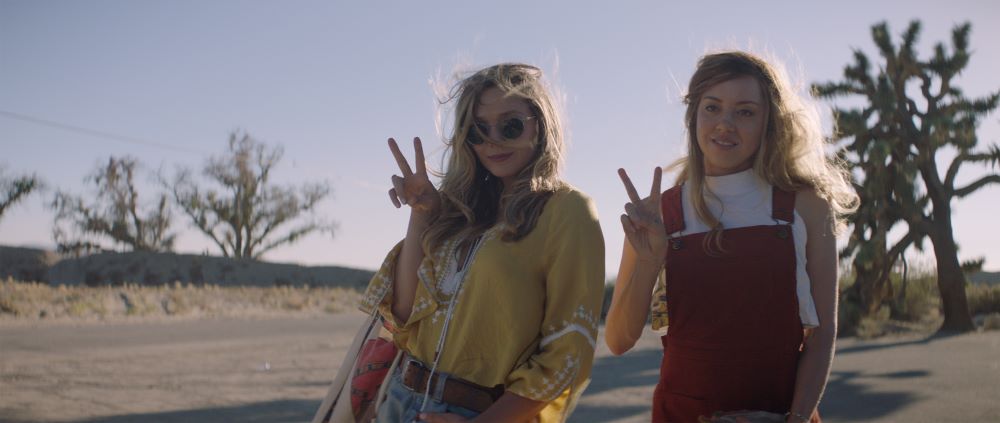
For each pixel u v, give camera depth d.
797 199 2.63
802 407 2.46
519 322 2.52
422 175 2.84
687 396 2.61
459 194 2.86
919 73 23.36
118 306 30.34
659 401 2.70
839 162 2.90
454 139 2.90
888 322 23.88
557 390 2.42
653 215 2.53
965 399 9.12
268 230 68.12
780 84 2.69
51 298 29.38
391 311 2.87
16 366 13.30
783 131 2.66
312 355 15.93
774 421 2.40
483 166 2.92
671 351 2.68
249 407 9.45
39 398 9.86
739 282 2.56
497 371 2.54
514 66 2.83
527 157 2.79
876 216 23.31
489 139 2.76
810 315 2.55
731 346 2.55
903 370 12.22
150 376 12.28
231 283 58.91
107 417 8.66
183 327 24.00
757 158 2.66
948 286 22.59
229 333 21.81
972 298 28.52
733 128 2.65
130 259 58.69
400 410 2.60
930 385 10.38
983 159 22.89
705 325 2.59
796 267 2.56
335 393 2.87
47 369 12.96
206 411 9.14
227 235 67.00
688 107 2.79
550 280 2.53
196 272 58.97
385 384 2.72
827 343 2.54
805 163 2.66
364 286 60.97
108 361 14.33
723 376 2.56
